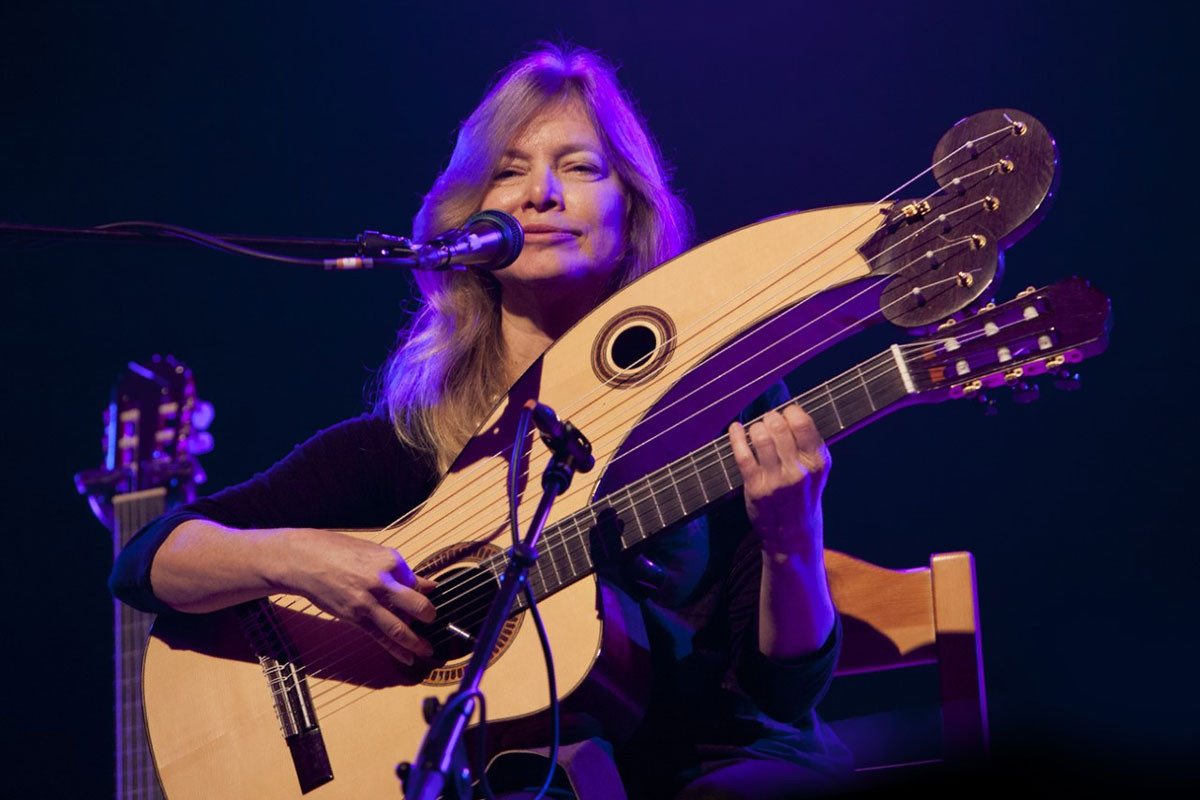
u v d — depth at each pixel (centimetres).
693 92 1502
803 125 1479
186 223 1561
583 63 782
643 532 598
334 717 647
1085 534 1347
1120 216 1391
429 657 631
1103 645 1311
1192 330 1355
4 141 1583
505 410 673
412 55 1558
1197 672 1264
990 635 1343
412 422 754
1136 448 1350
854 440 1425
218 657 680
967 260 564
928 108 1455
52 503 1498
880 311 582
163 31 1591
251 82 1581
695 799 600
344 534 669
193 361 1520
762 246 639
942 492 1392
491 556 634
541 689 597
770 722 666
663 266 664
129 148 1580
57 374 1530
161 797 880
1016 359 534
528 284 733
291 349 1510
